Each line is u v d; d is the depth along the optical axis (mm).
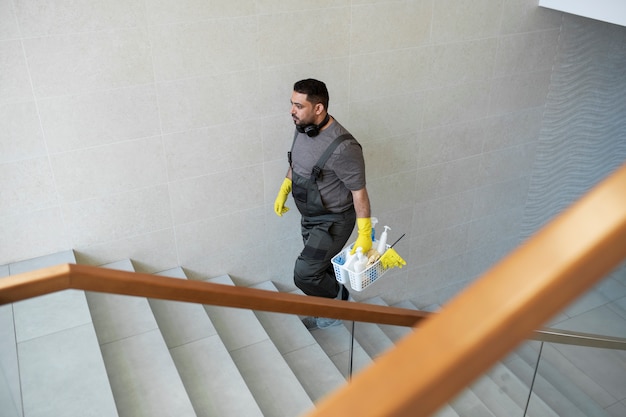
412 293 5961
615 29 5426
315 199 3969
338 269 4023
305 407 3758
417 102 4852
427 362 406
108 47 3670
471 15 4699
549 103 5504
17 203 3887
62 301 3689
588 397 4047
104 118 3859
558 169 5969
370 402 407
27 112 3645
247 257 4887
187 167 4270
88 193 4055
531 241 408
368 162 4930
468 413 3145
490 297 404
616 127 6012
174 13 3744
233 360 4102
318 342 4512
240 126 4285
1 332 3463
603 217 374
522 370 3500
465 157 5363
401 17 4434
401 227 5445
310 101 3576
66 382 3160
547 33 5117
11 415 2053
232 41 3979
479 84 5047
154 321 3875
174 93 3977
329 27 4223
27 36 3451
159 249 4504
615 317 5965
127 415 3246
